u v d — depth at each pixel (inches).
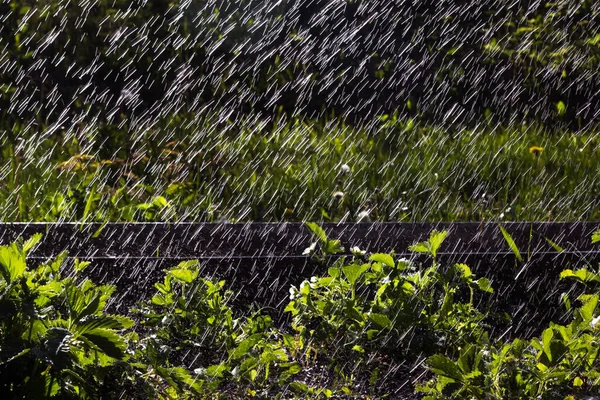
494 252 148.3
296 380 109.9
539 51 300.7
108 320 89.5
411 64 287.9
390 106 268.4
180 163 203.6
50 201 177.6
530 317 135.9
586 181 204.4
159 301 119.4
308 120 245.0
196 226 148.9
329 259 139.8
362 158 209.2
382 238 151.9
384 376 111.2
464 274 123.4
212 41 282.2
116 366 93.7
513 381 98.7
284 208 186.4
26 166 196.5
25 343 86.1
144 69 270.4
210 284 121.4
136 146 216.1
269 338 120.5
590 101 279.3
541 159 215.3
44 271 104.0
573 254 145.2
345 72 280.2
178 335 116.9
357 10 302.7
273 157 210.5
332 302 118.7
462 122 258.1
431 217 183.3
